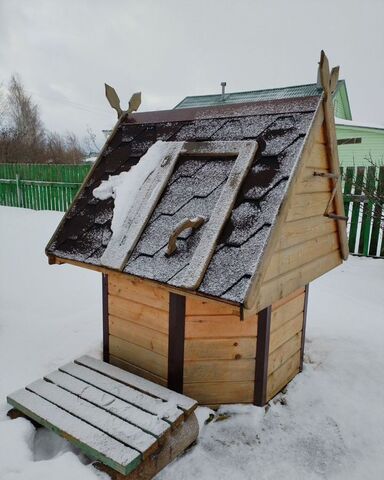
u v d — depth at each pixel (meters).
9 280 4.76
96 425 1.82
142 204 2.18
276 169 1.87
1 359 2.77
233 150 2.05
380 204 5.46
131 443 1.70
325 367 2.86
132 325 2.39
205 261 1.73
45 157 21.00
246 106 2.28
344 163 14.48
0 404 2.22
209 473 1.89
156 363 2.31
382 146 13.97
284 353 2.51
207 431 2.14
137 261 1.98
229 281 1.64
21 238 7.23
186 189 2.12
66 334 3.19
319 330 3.47
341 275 5.04
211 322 2.14
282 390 2.56
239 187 1.89
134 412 1.91
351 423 2.29
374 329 3.50
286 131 1.99
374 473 1.94
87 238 2.34
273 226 1.68
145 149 2.51
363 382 2.69
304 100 2.08
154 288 2.21
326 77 2.01
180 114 2.54
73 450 1.93
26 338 3.12
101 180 2.59
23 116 23.05
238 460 1.98
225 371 2.22
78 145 28.38
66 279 4.84
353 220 5.84
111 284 2.44
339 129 14.27
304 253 2.17
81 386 2.13
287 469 1.94
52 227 8.27
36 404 1.99
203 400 2.25
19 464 1.76
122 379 2.19
